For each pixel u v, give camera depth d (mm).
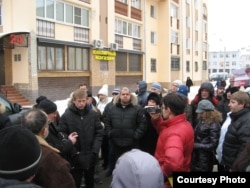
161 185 1904
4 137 1727
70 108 4676
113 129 5391
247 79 8133
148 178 1851
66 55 21031
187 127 3137
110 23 25125
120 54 27156
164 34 32969
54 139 3836
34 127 2760
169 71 32969
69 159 4297
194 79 40812
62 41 20219
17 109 6766
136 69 29766
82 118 4637
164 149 3027
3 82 19203
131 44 28578
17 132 1758
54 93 20219
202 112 4707
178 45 35594
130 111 5336
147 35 31031
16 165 1686
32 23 18109
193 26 40156
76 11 21688
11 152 1692
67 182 2629
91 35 22953
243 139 3812
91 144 4660
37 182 2570
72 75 21516
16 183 1594
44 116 2885
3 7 18594
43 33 19031
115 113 5406
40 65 19094
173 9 34469
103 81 24312
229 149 4008
